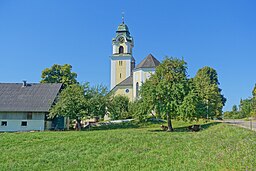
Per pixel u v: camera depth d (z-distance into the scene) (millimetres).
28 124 48875
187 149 19047
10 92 54344
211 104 62188
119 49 85750
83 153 19594
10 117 49094
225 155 15008
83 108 45781
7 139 27188
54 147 22328
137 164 15602
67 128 51969
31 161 17797
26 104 50469
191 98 39781
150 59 72875
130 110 61219
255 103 81312
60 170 15422
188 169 13289
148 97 41562
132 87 76812
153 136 27000
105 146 22016
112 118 58688
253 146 16641
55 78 77562
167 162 15477
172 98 40625
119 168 15008
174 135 28312
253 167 12109
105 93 48781
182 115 39312
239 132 26391
